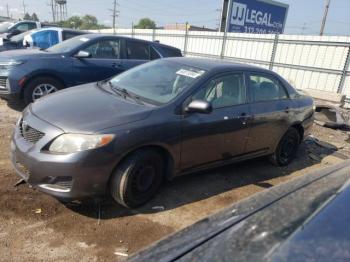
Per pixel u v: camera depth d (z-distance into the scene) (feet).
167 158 11.84
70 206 11.02
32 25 54.19
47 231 9.76
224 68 13.74
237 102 13.87
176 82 12.84
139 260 5.08
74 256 8.93
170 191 12.87
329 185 6.20
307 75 47.06
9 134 16.84
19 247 9.01
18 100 21.24
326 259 4.07
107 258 9.00
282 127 16.02
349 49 42.09
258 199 6.37
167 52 27.09
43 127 10.23
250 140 14.57
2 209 10.43
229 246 4.79
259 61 53.21
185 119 11.76
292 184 6.81
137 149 10.77
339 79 43.57
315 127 27.12
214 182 14.26
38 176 9.98
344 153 21.45
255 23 70.59
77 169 9.71
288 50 49.01
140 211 11.28
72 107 11.21
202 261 4.59
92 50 22.79
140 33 79.87
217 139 13.00
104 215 10.81
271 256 4.27
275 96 15.88
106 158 9.96
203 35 62.59
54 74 21.02
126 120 10.57
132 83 13.69
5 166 13.17
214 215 6.30
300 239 4.48
